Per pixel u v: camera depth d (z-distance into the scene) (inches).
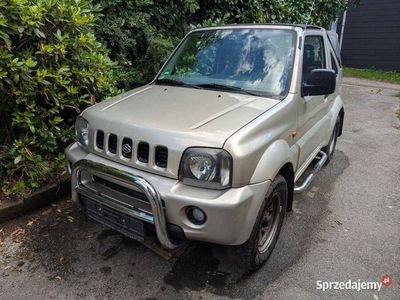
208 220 83.6
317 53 147.4
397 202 153.8
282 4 277.1
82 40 146.4
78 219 134.2
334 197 157.5
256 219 94.5
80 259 112.7
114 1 193.9
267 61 122.0
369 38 576.7
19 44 136.6
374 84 456.8
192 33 149.4
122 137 94.3
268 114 98.8
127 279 104.6
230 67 125.6
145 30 209.9
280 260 114.0
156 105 106.6
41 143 146.0
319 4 342.0
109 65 165.6
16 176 141.3
